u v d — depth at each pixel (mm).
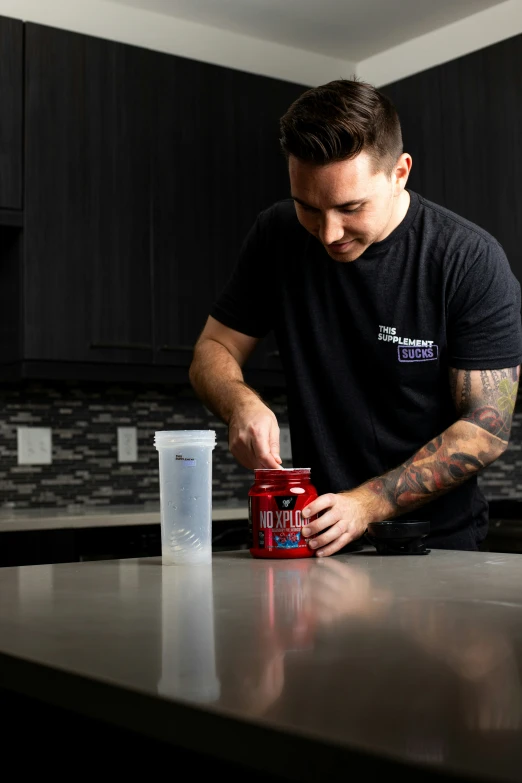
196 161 3238
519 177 3082
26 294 2889
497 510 3283
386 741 427
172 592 980
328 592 953
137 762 638
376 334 1696
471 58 3236
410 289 1671
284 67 3826
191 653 648
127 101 3105
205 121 3266
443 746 418
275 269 1815
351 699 508
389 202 1521
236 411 1572
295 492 1350
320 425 1754
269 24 3619
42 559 2584
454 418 1701
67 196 2975
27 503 3275
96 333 3006
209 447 1301
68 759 705
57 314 2938
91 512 2914
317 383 1771
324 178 1434
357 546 1575
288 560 1321
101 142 3047
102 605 891
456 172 3287
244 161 3348
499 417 1596
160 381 3150
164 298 3146
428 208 1693
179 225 3189
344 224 1487
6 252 3029
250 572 1165
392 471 1516
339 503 1389
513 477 3865
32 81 2936
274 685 546
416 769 393
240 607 860
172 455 1284
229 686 546
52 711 723
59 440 3352
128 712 551
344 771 422
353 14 3537
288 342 1794
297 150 1435
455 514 1668
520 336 1662
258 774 507
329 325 1745
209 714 493
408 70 3824
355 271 1698
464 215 3264
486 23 3523
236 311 1887
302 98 1475
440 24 3646
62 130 2977
